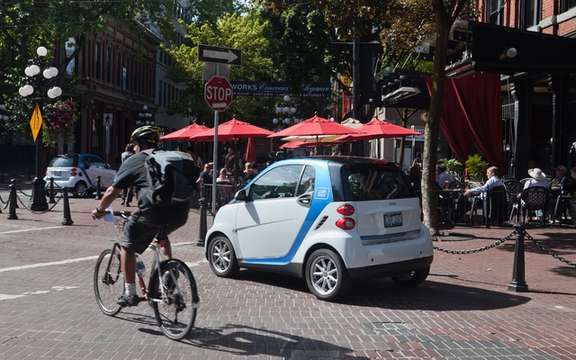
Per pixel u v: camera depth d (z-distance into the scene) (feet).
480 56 50.11
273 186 29.58
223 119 167.53
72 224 52.29
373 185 27.50
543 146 72.74
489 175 53.21
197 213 65.98
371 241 26.63
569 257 37.78
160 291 20.75
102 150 155.53
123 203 71.36
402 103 67.77
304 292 28.63
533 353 19.80
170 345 19.83
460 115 58.75
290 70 106.22
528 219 54.75
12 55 113.09
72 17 99.76
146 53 190.08
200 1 141.59
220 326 22.34
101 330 21.36
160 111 185.78
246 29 141.18
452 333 22.04
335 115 163.53
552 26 62.64
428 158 45.75
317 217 27.12
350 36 50.39
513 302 27.09
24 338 20.24
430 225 45.65
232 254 30.99
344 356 19.13
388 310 25.41
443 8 44.78
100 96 148.46
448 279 31.94
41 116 62.54
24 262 34.78
